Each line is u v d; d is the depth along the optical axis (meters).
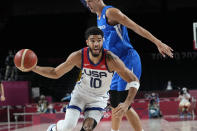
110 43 4.76
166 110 17.39
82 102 4.22
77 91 4.26
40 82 21.58
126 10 25.45
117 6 25.38
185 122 12.19
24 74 21.17
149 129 9.95
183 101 16.20
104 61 3.84
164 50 4.11
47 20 25.34
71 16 25.48
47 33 25.31
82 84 4.17
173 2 25.67
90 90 4.17
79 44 25.52
